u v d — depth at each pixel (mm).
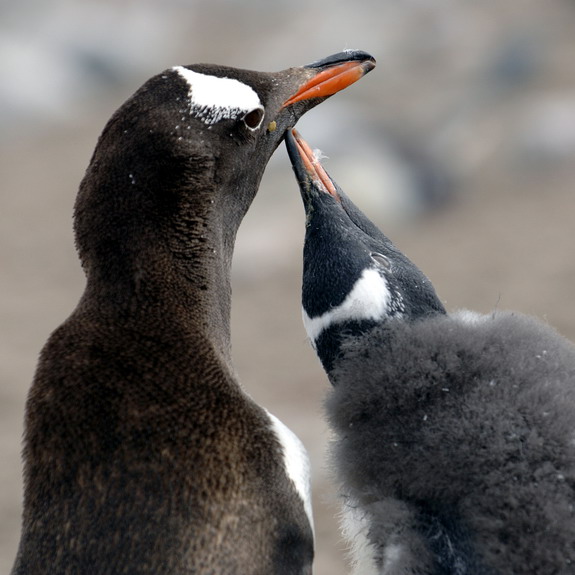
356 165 25719
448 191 25625
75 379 5707
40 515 5488
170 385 5770
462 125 28297
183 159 6168
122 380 5723
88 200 6160
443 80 31984
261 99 7016
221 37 38406
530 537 5770
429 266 21953
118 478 5457
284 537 5660
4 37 35500
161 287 6086
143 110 6211
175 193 6160
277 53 36156
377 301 6703
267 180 25344
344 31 36438
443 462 6039
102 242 6113
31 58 34938
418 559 5992
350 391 6461
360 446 6398
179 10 40719
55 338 5941
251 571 5480
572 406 6062
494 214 24312
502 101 29703
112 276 6090
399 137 27578
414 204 25031
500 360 6309
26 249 24766
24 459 5688
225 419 5770
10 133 32188
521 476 5867
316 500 12766
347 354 6594
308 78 7457
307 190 7156
